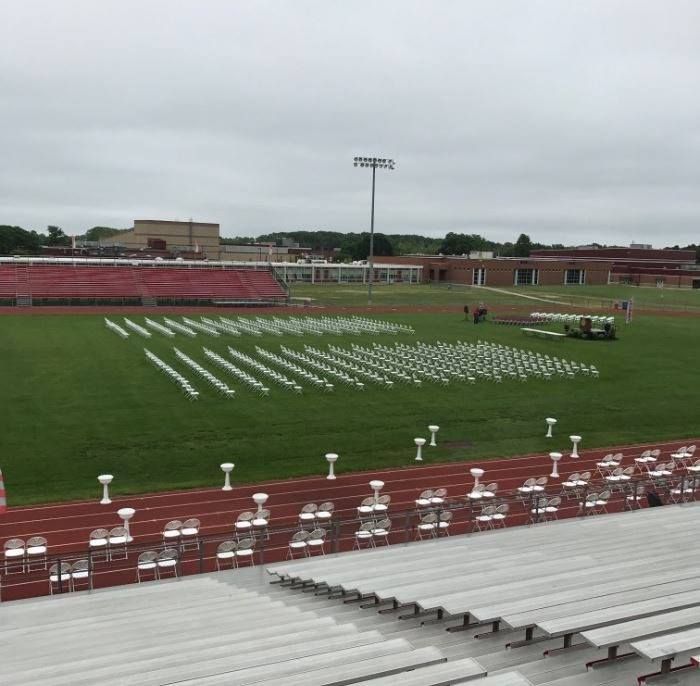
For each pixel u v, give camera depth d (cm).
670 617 788
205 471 2398
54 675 891
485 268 12862
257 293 8644
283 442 2739
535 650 848
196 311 7475
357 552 1563
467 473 2486
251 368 4122
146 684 780
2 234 17375
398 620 1046
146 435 2766
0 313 6662
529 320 6944
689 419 3312
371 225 8469
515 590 1027
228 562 1766
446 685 679
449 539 1634
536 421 3186
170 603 1273
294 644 891
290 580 1410
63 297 7594
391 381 3903
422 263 13538
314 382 3766
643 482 2089
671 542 1441
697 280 13500
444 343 5366
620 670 764
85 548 1830
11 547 1656
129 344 4884
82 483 2252
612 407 3494
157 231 16412
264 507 2133
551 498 2092
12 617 1248
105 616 1180
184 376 3834
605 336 5866
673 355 5088
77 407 3153
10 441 2644
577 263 13350
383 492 2286
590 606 896
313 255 18525
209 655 889
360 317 7138
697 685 705
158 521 2005
